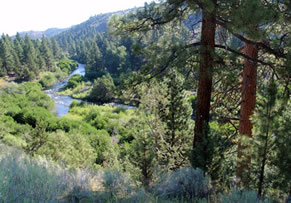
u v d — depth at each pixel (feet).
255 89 18.95
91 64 287.07
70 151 39.50
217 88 24.21
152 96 28.94
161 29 20.84
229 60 18.35
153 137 29.53
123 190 9.84
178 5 16.97
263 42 18.01
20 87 181.47
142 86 19.83
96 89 188.85
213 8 13.58
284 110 11.45
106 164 40.63
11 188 7.47
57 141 40.55
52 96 213.25
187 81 19.88
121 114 134.92
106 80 187.01
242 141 12.26
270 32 16.60
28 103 150.20
